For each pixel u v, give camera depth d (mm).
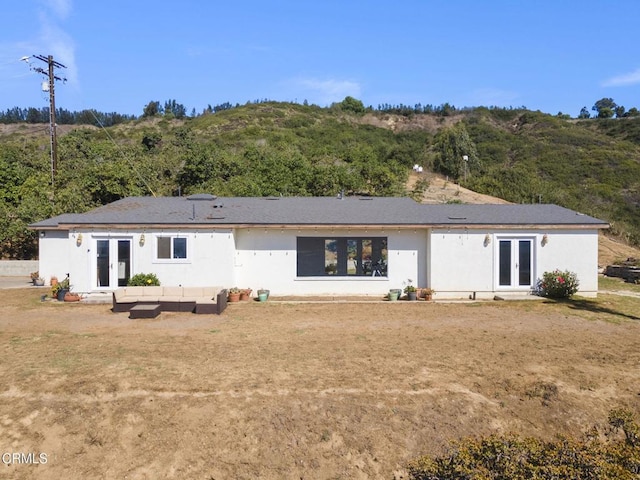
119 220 16750
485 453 6254
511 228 17156
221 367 9078
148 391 8016
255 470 6766
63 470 6723
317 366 9211
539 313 14312
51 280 19797
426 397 8023
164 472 6715
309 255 17562
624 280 22422
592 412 7832
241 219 17062
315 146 48000
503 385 8508
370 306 15523
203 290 14891
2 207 25656
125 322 12859
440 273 17188
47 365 8992
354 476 6762
